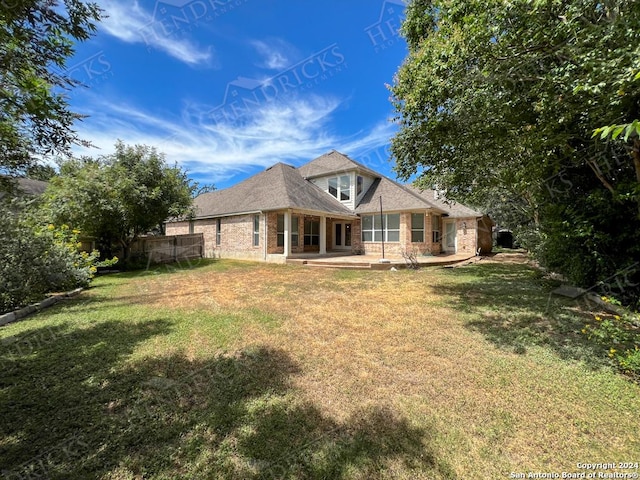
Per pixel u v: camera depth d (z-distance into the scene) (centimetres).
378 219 1706
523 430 243
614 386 304
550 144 523
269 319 530
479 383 314
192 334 456
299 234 1678
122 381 319
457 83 532
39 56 281
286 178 1689
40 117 286
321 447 225
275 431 243
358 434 239
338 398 288
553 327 478
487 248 2048
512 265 1341
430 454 218
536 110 486
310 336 450
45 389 302
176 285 862
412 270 1164
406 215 1594
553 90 434
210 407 274
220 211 1731
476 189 962
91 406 274
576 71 402
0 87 269
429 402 281
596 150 525
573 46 387
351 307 610
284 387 308
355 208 1781
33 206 880
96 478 197
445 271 1135
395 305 625
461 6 449
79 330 473
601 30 346
